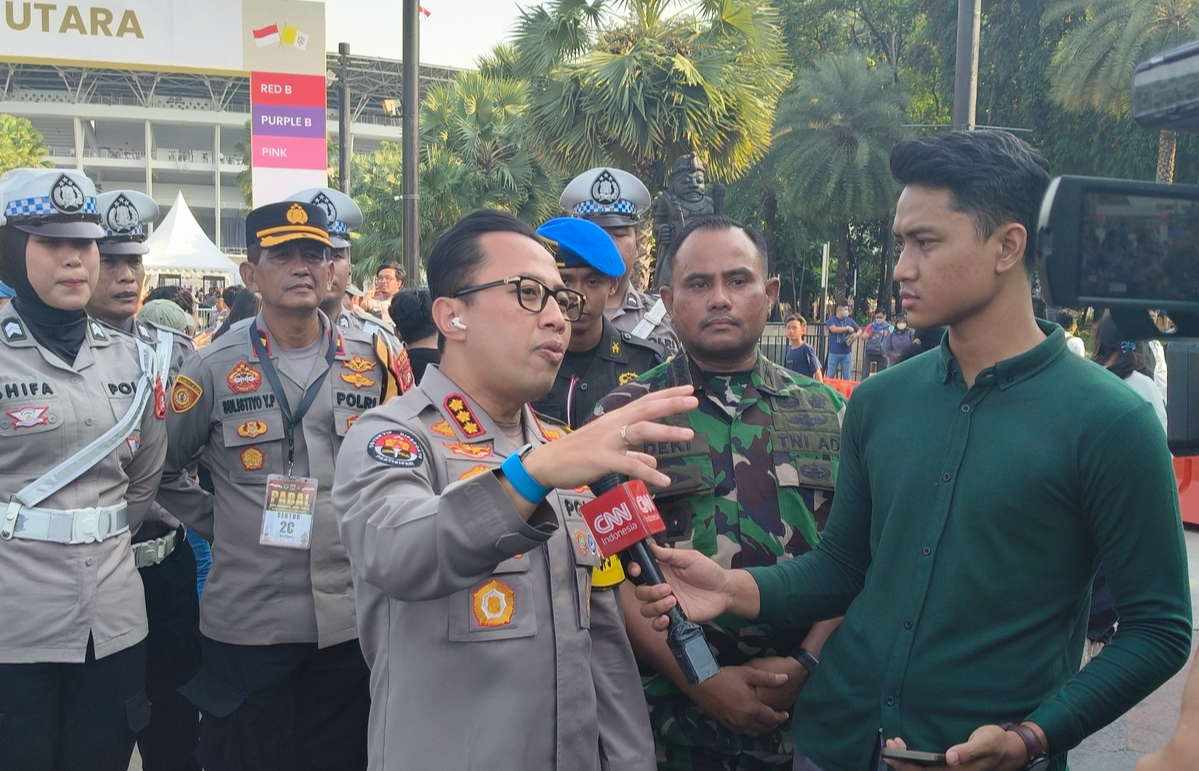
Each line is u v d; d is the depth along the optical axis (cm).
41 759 271
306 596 300
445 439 171
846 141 2809
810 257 3953
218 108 7406
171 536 362
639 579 194
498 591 163
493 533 138
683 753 229
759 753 224
